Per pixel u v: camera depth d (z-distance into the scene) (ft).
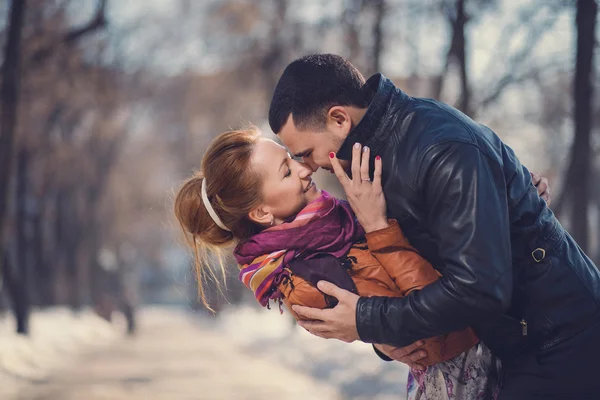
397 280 10.69
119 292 111.75
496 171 10.04
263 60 83.46
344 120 10.71
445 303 9.67
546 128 67.82
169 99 129.59
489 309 9.59
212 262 12.76
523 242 10.32
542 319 10.34
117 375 51.93
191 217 12.25
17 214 79.05
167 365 60.39
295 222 11.56
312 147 10.94
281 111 10.94
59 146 94.32
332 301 10.97
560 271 10.31
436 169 9.96
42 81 66.44
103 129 97.81
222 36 97.14
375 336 10.27
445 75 49.37
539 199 10.66
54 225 120.26
